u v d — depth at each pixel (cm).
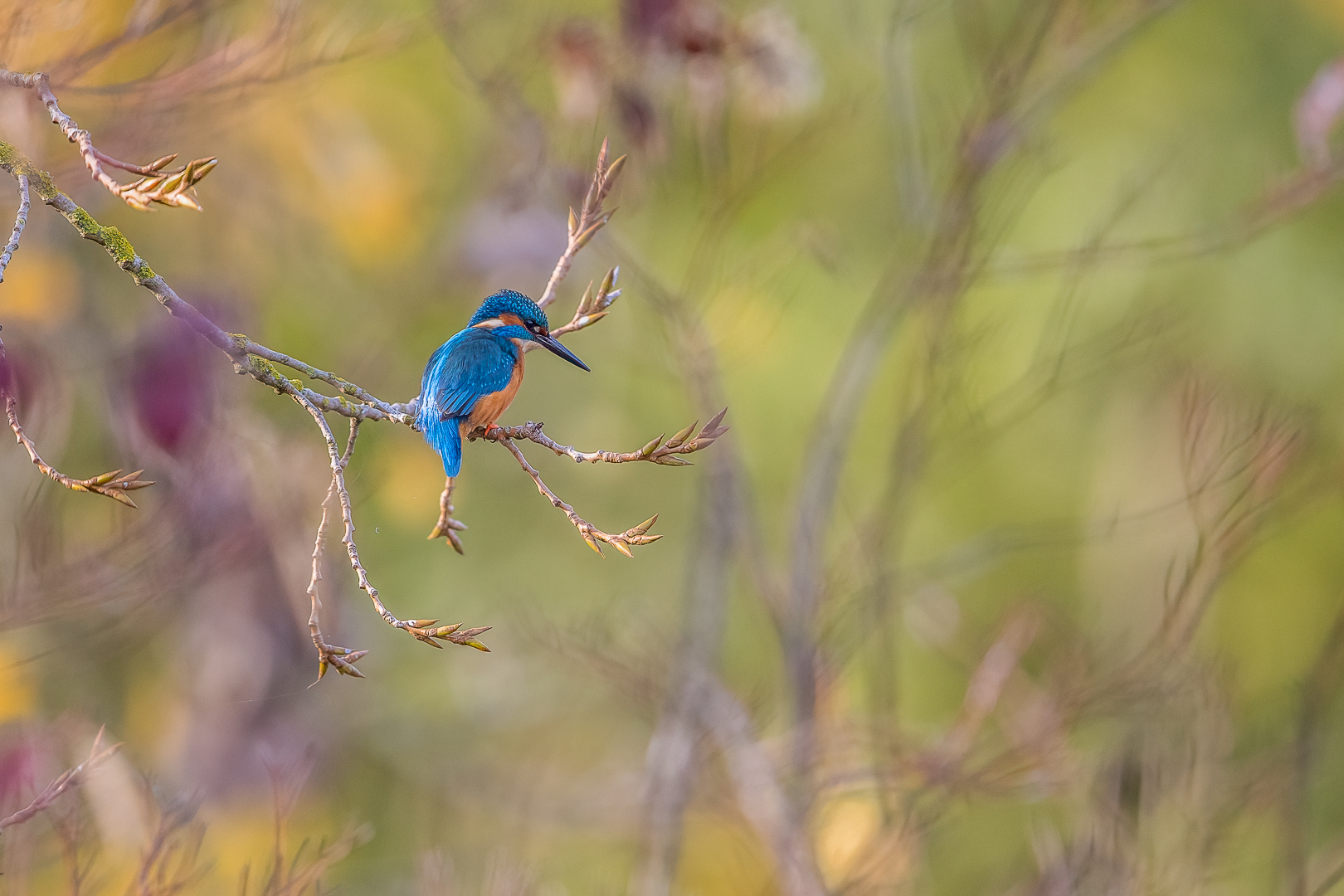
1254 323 1538
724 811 1130
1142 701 1048
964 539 1633
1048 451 1662
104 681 1179
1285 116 1553
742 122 1171
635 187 1087
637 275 1078
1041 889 1002
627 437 1666
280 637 1162
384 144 1347
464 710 1457
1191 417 984
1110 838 1013
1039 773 1028
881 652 1181
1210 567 1016
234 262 1259
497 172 1285
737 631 1507
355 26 916
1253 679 1622
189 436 905
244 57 820
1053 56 1173
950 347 1102
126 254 492
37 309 979
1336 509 1658
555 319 1242
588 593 1614
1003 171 1230
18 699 835
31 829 749
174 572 878
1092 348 1307
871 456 1489
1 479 968
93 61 750
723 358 1184
